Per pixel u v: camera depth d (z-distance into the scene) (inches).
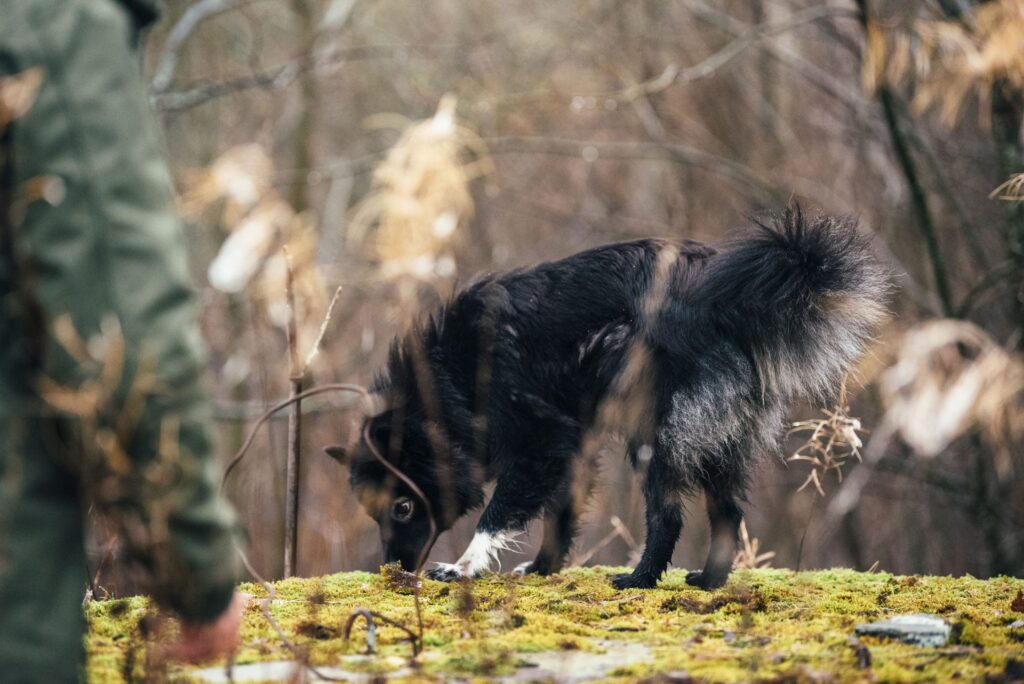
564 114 1082.7
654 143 932.6
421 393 430.0
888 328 463.8
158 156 135.0
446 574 417.7
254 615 271.6
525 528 428.1
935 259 757.9
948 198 880.3
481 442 432.5
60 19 130.7
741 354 391.2
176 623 237.8
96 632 249.0
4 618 131.0
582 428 425.1
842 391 399.9
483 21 1122.7
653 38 1069.8
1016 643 243.0
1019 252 666.2
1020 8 419.8
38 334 129.9
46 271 127.1
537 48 1101.7
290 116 1158.3
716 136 1076.5
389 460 431.5
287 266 206.7
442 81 1106.1
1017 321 688.4
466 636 247.8
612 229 1103.0
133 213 129.7
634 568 416.2
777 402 402.9
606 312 417.7
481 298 434.9
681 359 391.9
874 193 1045.2
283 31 1116.5
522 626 259.9
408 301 212.5
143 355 127.2
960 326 262.1
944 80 457.1
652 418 394.0
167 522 132.7
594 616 278.5
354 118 1196.5
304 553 799.1
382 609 283.4
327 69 1072.8
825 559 1129.4
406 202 201.8
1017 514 908.0
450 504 421.7
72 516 136.8
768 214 431.5
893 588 331.6
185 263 135.8
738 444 392.8
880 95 722.8
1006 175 647.8
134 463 129.6
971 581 343.9
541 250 1167.6
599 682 206.2
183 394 130.2
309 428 959.6
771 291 385.1
